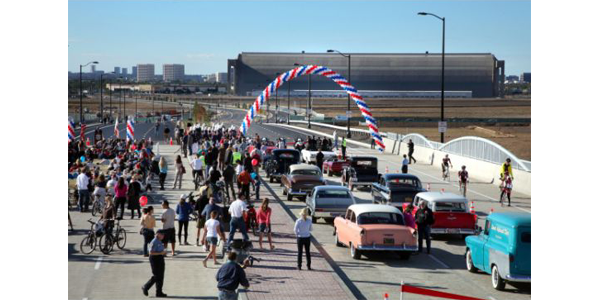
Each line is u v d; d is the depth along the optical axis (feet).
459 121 444.55
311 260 68.85
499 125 416.05
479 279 62.64
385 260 71.05
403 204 90.94
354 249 71.00
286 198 117.50
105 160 155.43
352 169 130.52
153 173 137.28
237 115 642.63
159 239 55.36
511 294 56.80
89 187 101.76
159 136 291.99
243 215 73.20
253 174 111.86
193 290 57.47
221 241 76.54
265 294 54.90
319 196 92.17
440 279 62.64
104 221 73.05
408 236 69.00
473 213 82.23
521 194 127.75
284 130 359.66
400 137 224.74
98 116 513.04
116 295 55.52
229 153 129.29
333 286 57.77
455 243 81.76
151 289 57.67
